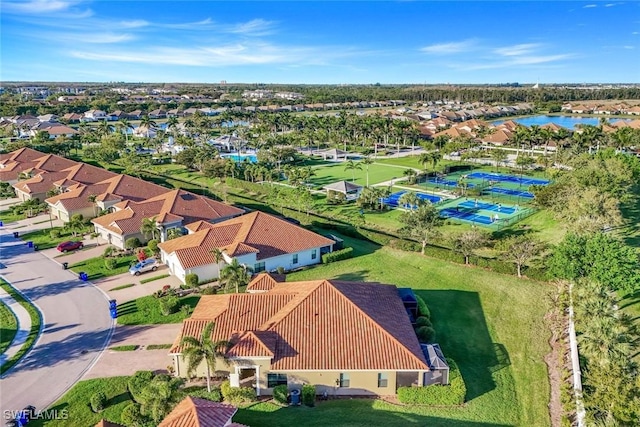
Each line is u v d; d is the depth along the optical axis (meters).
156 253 63.94
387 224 78.69
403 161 137.38
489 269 57.00
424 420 31.53
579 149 113.12
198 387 36.28
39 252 66.81
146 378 34.84
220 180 112.62
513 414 32.59
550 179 102.12
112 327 45.59
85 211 80.69
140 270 58.59
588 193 59.50
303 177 102.94
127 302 50.81
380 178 114.12
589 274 43.25
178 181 112.19
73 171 96.69
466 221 77.56
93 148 137.12
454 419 31.78
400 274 57.16
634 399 27.66
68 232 75.06
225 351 34.84
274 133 180.88
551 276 47.09
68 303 50.69
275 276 51.78
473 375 36.97
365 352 34.91
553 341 41.84
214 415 27.25
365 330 36.56
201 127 184.50
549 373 37.34
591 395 30.03
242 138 165.12
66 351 41.38
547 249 57.09
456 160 137.25
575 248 44.38
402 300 45.16
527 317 46.06
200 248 57.78
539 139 133.88
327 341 35.72
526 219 76.44
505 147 156.38
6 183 97.31
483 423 31.48
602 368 30.34
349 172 121.88
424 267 58.91
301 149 161.50
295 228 63.12
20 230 76.88
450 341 42.03
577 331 40.56
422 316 44.12
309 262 61.75
